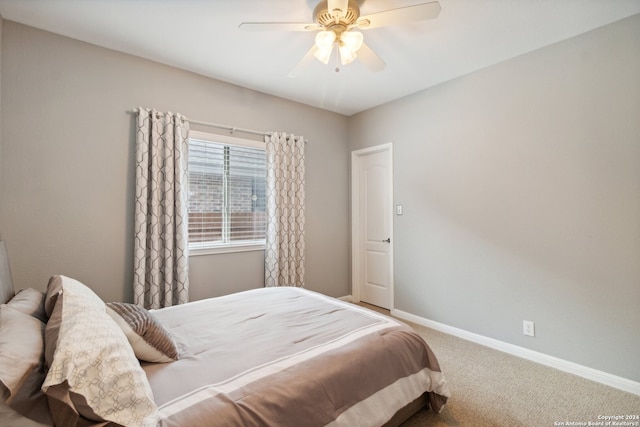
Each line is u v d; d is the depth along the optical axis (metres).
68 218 2.29
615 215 2.07
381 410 1.37
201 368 1.24
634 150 2.00
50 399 0.84
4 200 2.07
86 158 2.36
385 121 3.66
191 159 2.92
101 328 1.01
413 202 3.35
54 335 0.95
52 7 1.95
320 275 3.85
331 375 1.24
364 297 4.02
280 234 3.34
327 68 2.78
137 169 2.49
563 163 2.30
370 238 3.94
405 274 3.45
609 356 2.10
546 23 2.10
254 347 1.43
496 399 1.93
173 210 2.65
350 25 1.80
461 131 2.92
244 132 3.19
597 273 2.15
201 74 2.90
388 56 2.56
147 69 2.62
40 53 2.19
